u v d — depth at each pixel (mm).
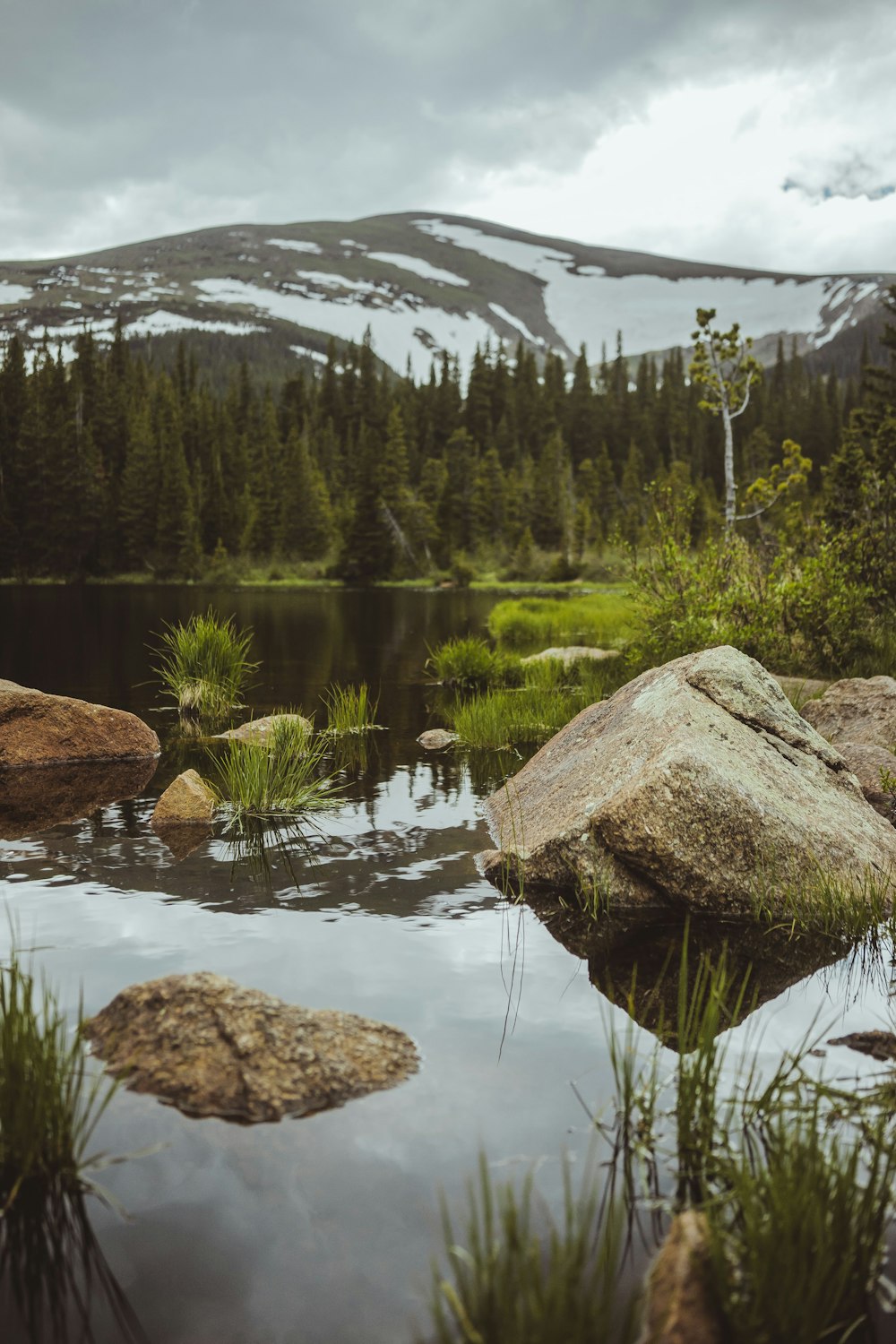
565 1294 2139
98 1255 2477
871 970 4438
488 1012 3861
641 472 96438
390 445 76062
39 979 4035
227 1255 2469
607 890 5312
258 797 7207
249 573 66000
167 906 5016
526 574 68750
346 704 11023
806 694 10781
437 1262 2438
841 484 16703
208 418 83312
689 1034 3699
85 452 66688
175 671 12258
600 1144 2945
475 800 7484
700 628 12859
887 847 5832
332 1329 2223
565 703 11562
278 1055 3260
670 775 5406
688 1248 2326
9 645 19375
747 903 5223
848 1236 2377
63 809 7000
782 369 142375
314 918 4895
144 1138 2943
